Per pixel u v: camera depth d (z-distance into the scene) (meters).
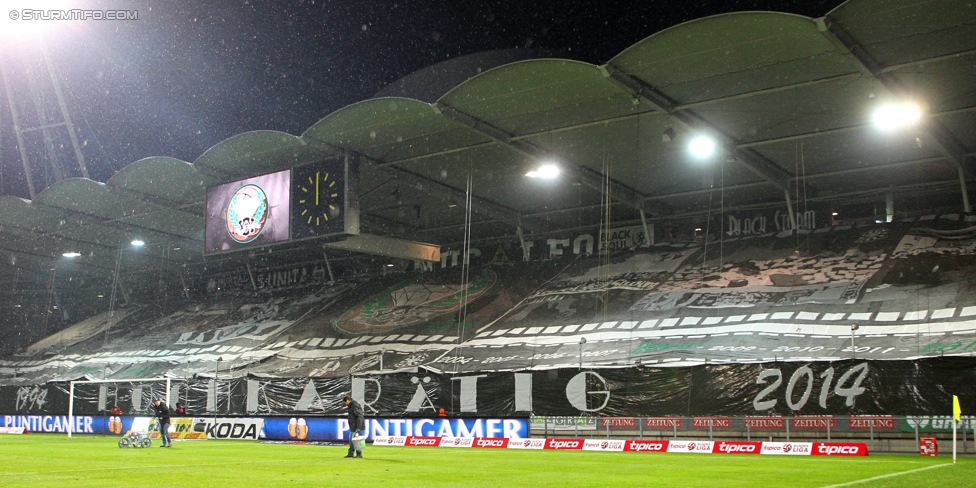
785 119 30.91
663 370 25.94
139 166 40.59
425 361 40.91
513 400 28.03
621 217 47.09
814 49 24.80
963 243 36.69
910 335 31.42
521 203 44.75
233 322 54.38
